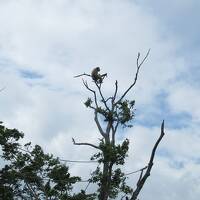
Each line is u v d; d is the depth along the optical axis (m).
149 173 29.41
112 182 30.77
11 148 42.44
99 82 31.92
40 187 42.59
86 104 32.38
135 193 29.09
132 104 32.09
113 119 31.95
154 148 29.34
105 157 30.36
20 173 42.28
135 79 32.28
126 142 30.52
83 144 31.41
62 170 42.56
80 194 39.34
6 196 41.56
